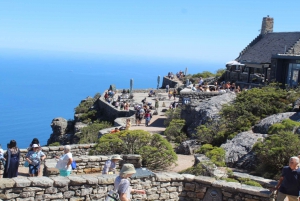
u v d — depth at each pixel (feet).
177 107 117.08
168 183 38.75
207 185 38.04
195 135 78.69
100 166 49.14
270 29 165.99
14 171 42.88
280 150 52.85
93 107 163.63
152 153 54.80
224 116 80.33
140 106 129.90
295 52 139.85
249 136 63.46
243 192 36.27
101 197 35.83
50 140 159.43
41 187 33.94
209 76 211.20
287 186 32.09
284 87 117.80
